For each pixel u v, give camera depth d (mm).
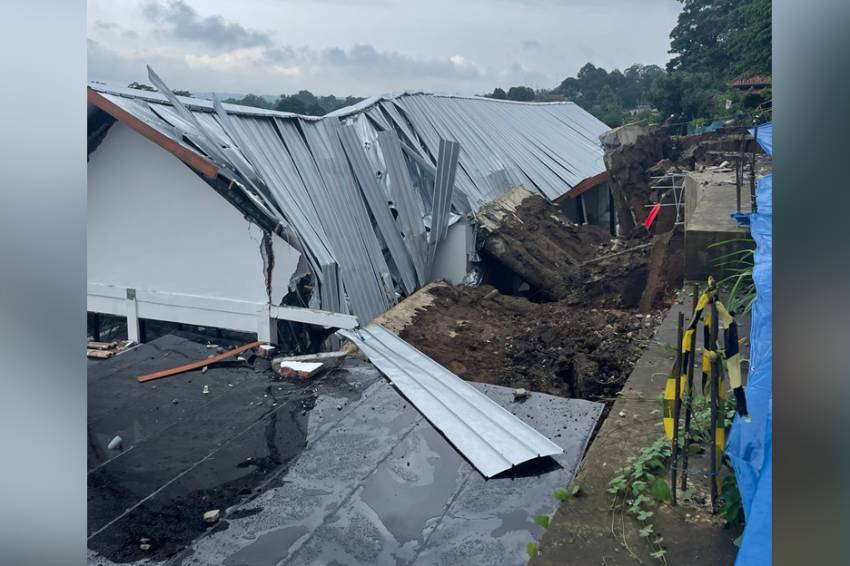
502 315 16469
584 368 11969
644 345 12453
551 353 13375
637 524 5168
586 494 5625
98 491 6758
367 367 9383
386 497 6512
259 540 6016
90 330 15961
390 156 19219
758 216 9117
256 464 7172
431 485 6660
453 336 14633
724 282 10219
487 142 27656
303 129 17656
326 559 5773
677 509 5238
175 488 6801
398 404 8234
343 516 6285
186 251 15039
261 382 9180
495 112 32125
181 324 15242
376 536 6000
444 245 20266
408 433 7566
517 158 28781
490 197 23375
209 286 14961
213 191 14531
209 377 9406
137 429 7926
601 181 28969
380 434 7574
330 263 14891
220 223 14648
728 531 4961
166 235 15164
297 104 53094
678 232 14531
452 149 19484
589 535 5102
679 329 5117
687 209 14188
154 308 15461
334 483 6785
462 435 7289
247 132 16094
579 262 20609
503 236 20469
